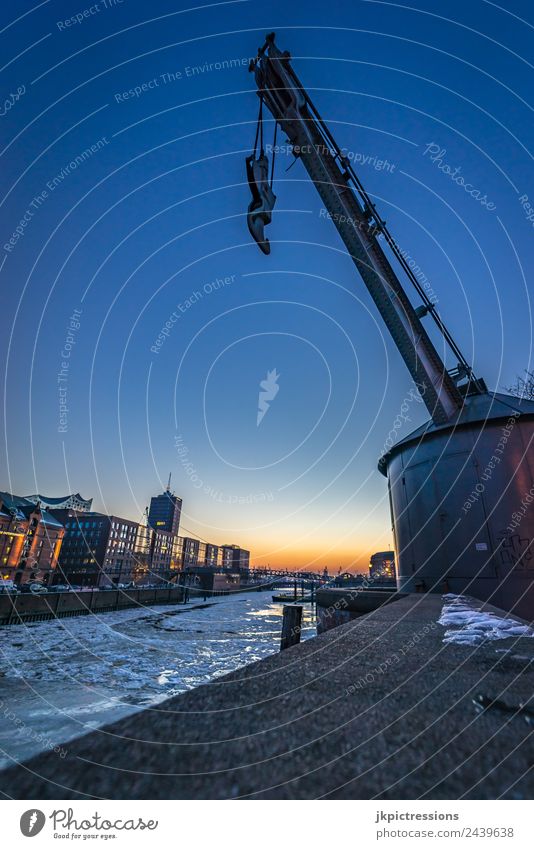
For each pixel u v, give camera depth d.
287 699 1.58
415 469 14.60
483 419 13.22
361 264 12.77
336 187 12.24
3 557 58.94
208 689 1.67
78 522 79.06
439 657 2.33
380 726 1.32
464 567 11.94
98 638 29.56
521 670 2.05
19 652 23.59
